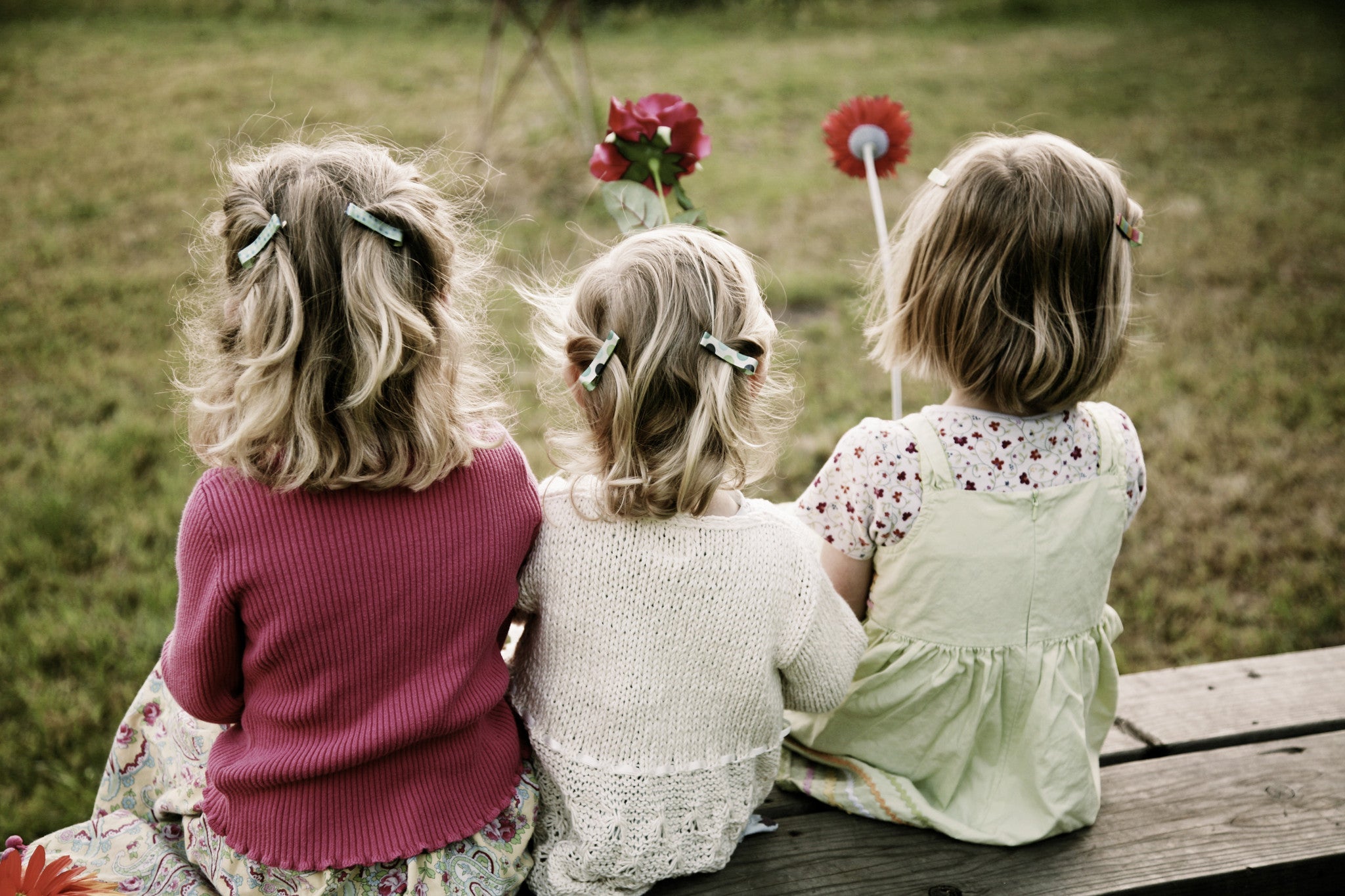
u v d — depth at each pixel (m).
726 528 1.26
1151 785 1.58
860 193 5.75
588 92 6.30
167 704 1.48
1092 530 1.44
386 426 1.16
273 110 6.64
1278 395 3.73
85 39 8.24
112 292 4.36
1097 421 1.48
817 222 5.35
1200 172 5.99
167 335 4.04
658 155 1.66
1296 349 4.06
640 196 1.66
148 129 6.25
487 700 1.27
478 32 9.52
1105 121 6.88
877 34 9.76
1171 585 2.83
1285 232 5.16
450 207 1.36
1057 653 1.45
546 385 1.54
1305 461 3.35
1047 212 1.33
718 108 7.27
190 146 6.02
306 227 1.11
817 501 1.49
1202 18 9.91
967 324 1.38
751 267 1.31
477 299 1.35
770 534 1.28
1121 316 1.40
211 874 1.28
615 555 1.25
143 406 3.55
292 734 1.19
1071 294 1.36
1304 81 7.66
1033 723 1.45
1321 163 6.07
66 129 6.20
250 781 1.19
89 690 2.35
